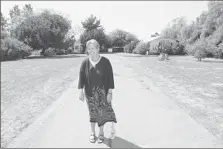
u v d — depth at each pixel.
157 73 15.88
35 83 11.88
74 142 4.11
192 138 4.24
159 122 5.12
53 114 5.85
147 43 54.94
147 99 7.52
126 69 17.97
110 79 3.85
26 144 4.23
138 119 5.35
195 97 8.41
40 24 46.66
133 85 10.39
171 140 4.14
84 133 4.52
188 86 10.77
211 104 7.34
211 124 5.32
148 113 5.85
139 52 54.69
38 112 6.47
